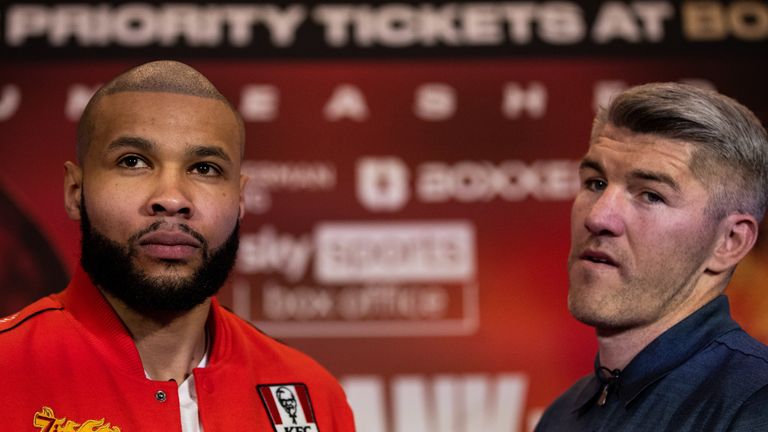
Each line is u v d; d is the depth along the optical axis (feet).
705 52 10.05
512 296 9.68
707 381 4.63
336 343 9.61
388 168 9.82
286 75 9.94
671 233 4.69
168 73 4.73
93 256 4.59
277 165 9.80
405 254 9.73
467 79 9.95
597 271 4.81
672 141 4.72
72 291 4.88
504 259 9.73
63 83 9.88
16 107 9.82
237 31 10.00
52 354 4.60
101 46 9.95
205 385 4.80
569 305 4.95
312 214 9.77
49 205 9.73
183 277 4.53
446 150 9.86
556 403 5.65
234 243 4.81
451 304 9.67
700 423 4.50
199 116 4.62
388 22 10.04
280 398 5.07
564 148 9.87
